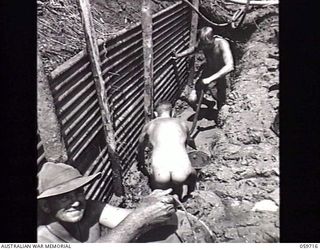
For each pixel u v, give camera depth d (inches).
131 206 100.9
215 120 115.3
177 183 97.0
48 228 86.2
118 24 108.7
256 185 102.4
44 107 88.0
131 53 109.1
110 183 102.7
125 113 107.0
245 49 126.1
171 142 99.7
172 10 121.5
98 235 88.6
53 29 99.7
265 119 113.3
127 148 107.4
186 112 117.5
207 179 104.7
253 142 109.7
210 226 95.4
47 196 81.2
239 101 117.4
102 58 99.3
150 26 111.3
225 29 123.0
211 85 116.8
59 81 90.7
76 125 93.8
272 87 119.3
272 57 124.2
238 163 106.3
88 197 92.0
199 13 119.3
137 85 112.4
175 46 122.0
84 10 95.6
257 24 126.3
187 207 98.0
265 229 95.2
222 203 99.7
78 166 93.2
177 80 120.6
